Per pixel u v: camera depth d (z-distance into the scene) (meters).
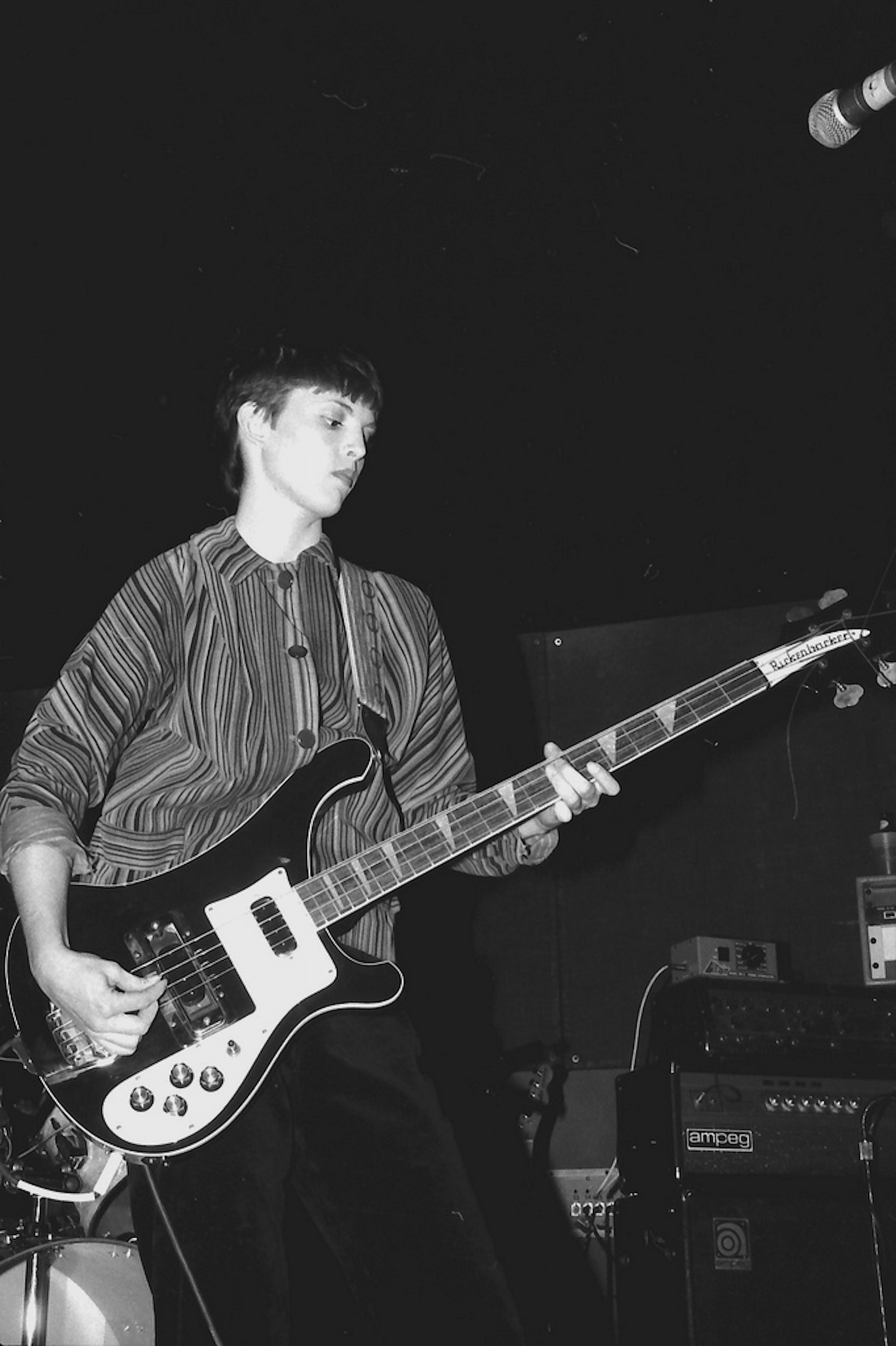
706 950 3.55
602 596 4.66
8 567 4.29
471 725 4.69
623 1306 3.26
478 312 3.74
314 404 2.08
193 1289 1.71
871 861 4.38
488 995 4.50
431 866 1.99
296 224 3.51
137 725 1.95
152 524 4.20
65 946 1.72
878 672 2.38
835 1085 3.28
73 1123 1.77
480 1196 4.06
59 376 3.79
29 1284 2.54
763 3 2.96
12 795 1.81
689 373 3.88
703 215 3.48
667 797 4.61
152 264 3.56
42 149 3.27
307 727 1.99
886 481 4.10
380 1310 1.80
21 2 2.95
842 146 2.30
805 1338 2.98
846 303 3.65
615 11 3.00
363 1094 1.83
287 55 3.10
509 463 4.16
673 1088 3.16
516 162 3.38
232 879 1.86
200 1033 1.79
